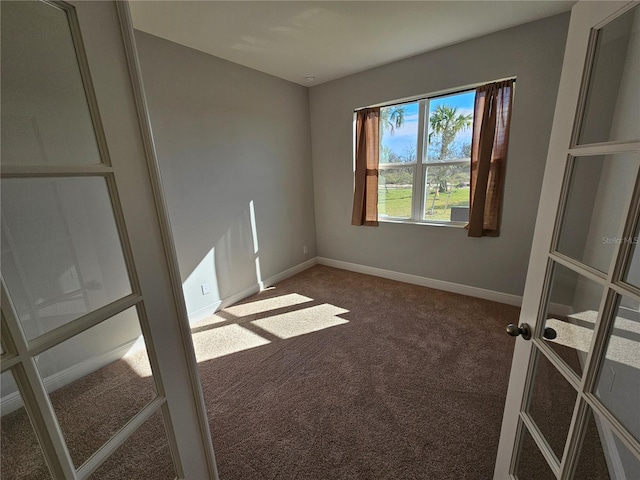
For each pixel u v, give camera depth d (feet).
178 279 2.69
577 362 2.67
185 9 6.08
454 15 6.84
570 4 6.55
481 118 8.54
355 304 9.81
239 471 4.40
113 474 2.40
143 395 2.57
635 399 2.31
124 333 2.43
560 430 2.77
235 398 5.83
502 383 5.98
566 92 2.68
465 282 10.13
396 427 5.05
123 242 2.24
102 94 2.01
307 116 12.35
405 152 10.80
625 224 2.08
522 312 3.33
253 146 10.25
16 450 1.87
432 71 9.03
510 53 7.77
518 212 8.61
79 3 1.84
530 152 8.07
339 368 6.63
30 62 1.80
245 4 5.98
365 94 10.64
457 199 9.95
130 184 2.24
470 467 4.34
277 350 7.41
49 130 1.89
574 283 2.88
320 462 4.49
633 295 1.98
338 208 12.75
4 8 1.70
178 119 8.01
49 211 1.96
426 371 6.42
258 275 11.12
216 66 8.72
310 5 6.13
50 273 1.99
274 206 11.42
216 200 9.30
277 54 8.62
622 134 2.39
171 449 2.81
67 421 2.13
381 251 11.99
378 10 6.45
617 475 2.34
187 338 2.84
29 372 1.80
